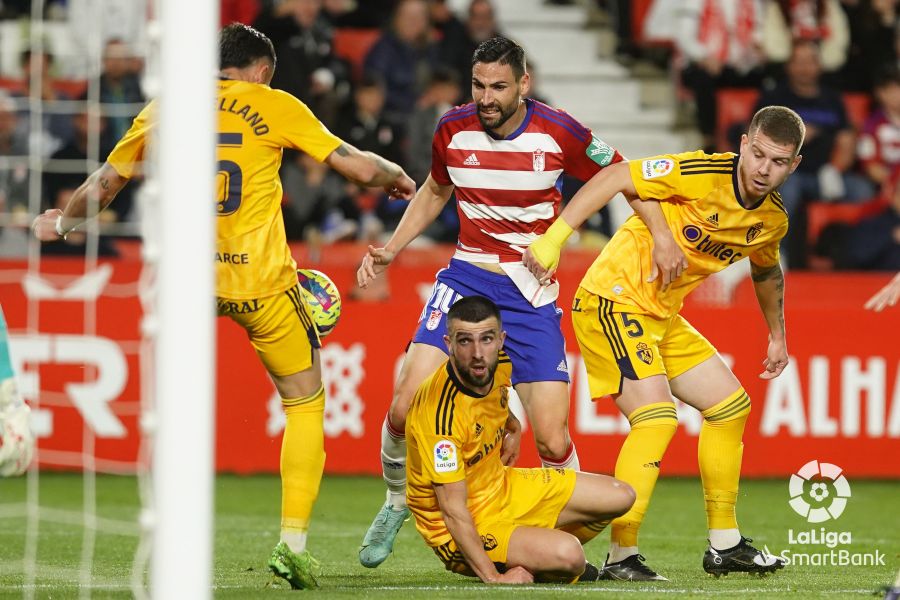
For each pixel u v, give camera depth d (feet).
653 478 60.54
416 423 55.67
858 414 111.75
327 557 70.03
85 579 58.08
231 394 110.22
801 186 138.62
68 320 105.91
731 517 62.69
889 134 147.43
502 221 64.13
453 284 64.85
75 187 122.93
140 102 123.13
